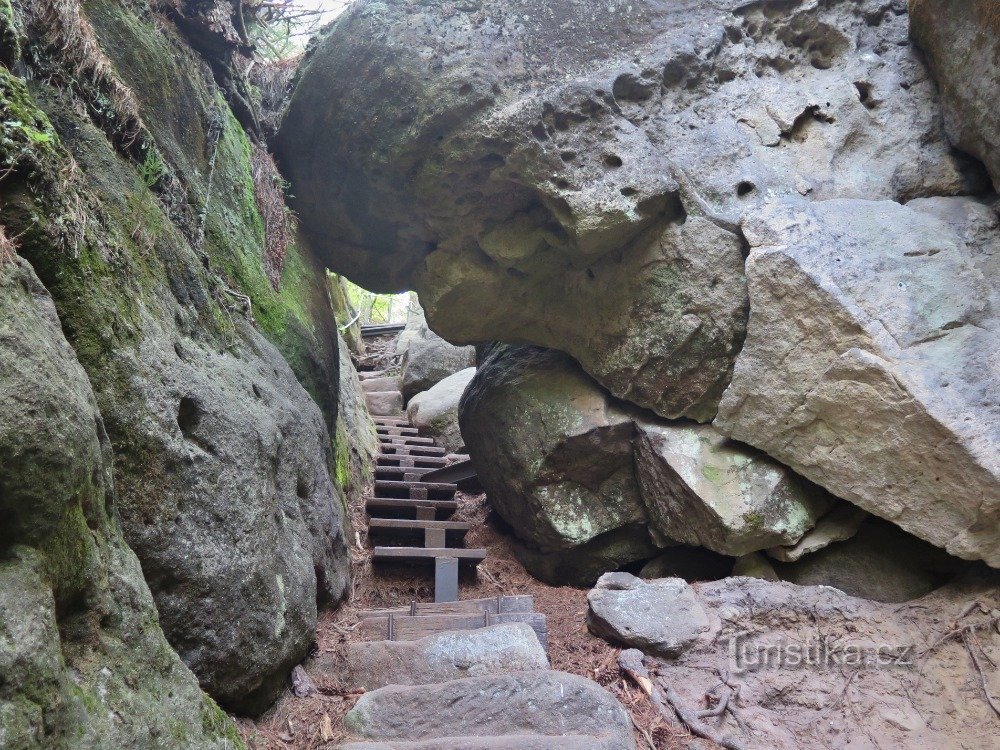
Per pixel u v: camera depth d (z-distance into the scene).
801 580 4.50
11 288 1.69
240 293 4.02
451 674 3.32
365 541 5.61
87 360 2.20
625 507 5.23
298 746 2.84
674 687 3.60
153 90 3.61
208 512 2.67
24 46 2.53
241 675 2.73
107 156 2.81
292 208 5.80
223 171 4.37
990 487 3.58
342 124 5.16
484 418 5.82
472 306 5.45
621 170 4.61
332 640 3.71
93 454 1.82
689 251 4.69
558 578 5.52
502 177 4.79
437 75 4.73
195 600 2.53
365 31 4.95
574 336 5.38
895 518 3.98
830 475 4.21
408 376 11.12
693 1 5.18
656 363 4.88
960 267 4.16
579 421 5.20
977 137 4.46
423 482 6.84
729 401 4.55
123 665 1.80
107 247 2.46
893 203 4.55
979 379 3.79
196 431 2.74
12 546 1.55
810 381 4.22
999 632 3.67
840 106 4.93
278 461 3.48
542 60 4.83
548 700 3.02
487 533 6.28
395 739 2.89
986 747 3.29
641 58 4.94
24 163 2.05
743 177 4.71
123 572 1.93
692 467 4.66
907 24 5.09
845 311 4.09
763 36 5.19
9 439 1.51
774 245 4.38
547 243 5.12
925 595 4.06
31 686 1.44
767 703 3.57
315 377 4.97
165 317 2.80
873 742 3.39
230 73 4.98
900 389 3.85
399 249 5.75
